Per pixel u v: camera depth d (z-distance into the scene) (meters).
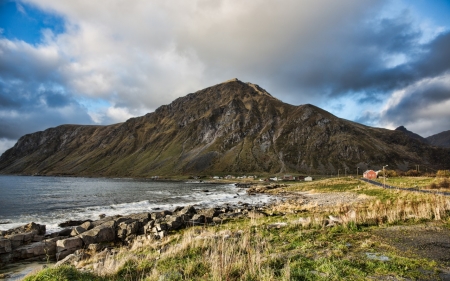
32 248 24.58
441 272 10.47
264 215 36.12
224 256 12.12
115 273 12.30
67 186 145.25
